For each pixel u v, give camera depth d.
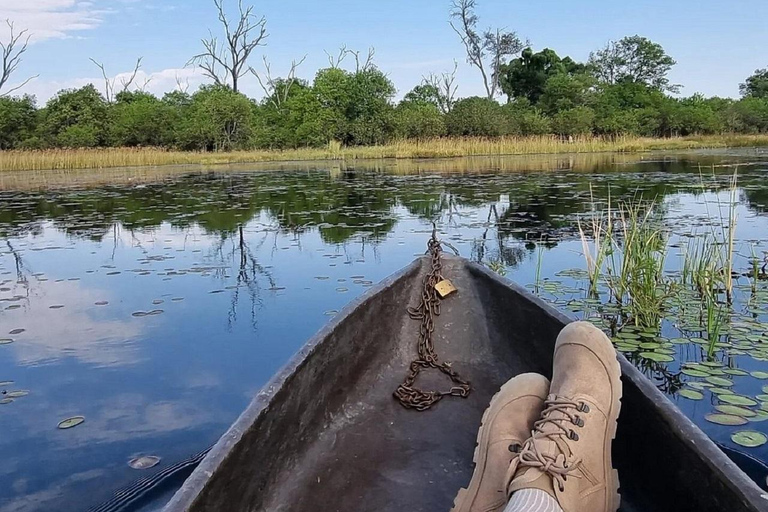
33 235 7.05
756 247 5.31
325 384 2.20
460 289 2.87
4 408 2.58
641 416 1.72
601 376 1.69
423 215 8.05
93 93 30.31
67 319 3.81
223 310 3.92
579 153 27.00
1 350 3.30
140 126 29.44
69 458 2.16
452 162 21.88
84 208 9.65
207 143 29.44
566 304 3.95
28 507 1.87
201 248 6.05
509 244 5.91
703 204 8.34
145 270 5.12
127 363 3.07
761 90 52.09
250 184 13.79
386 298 2.72
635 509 1.71
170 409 2.55
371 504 1.81
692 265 4.45
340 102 31.55
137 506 1.86
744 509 1.26
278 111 34.28
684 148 30.05
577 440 1.53
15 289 4.59
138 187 13.61
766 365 2.90
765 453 2.09
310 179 14.96
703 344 3.18
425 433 2.21
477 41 46.22
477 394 2.50
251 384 2.80
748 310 3.73
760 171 13.78
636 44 51.53
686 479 1.50
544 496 1.41
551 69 43.31
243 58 43.66
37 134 29.59
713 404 2.48
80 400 2.66
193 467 2.09
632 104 36.75
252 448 1.63
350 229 6.99
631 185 11.09
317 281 4.60
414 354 2.76
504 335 2.73
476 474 1.63
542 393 1.74
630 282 3.83
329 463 2.01
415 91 46.97
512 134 29.34
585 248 4.43
